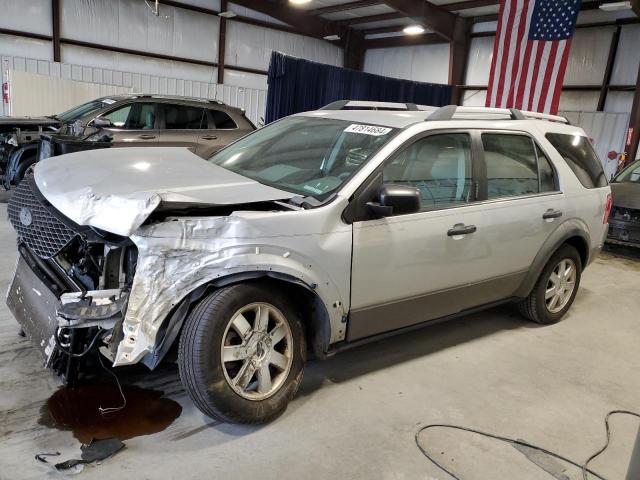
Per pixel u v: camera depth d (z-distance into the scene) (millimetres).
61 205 2463
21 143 7527
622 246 7863
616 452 2746
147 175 2713
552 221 3990
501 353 3830
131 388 2908
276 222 2510
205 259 2346
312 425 2732
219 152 3793
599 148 12406
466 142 3469
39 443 2387
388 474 2416
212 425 2652
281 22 16375
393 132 3154
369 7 15359
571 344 4098
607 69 12250
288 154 3354
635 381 3561
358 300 2918
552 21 9742
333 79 13148
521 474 2508
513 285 3912
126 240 2344
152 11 13570
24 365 3025
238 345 2529
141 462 2332
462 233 3303
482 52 14953
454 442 2705
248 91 15773
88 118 7742
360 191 2838
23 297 2920
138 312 2275
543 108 9938
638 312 5020
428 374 3412
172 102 8320
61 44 12414
